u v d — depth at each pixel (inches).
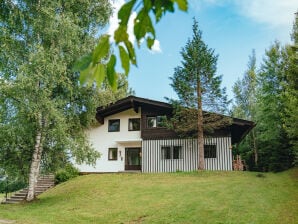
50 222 468.1
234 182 693.3
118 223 462.3
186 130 903.1
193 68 884.6
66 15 610.2
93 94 673.0
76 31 603.8
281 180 715.4
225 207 490.6
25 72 534.6
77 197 649.6
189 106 877.2
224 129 934.4
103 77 70.2
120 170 1038.4
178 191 627.5
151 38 68.9
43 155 659.4
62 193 714.8
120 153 1053.2
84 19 666.2
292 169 906.1
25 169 650.2
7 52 495.5
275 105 1027.3
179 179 772.0
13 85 546.3
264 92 1088.2
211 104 878.4
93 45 630.5
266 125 1055.6
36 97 563.2
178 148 968.9
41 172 670.5
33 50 549.6
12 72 545.3
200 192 603.8
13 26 346.9
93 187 735.1
